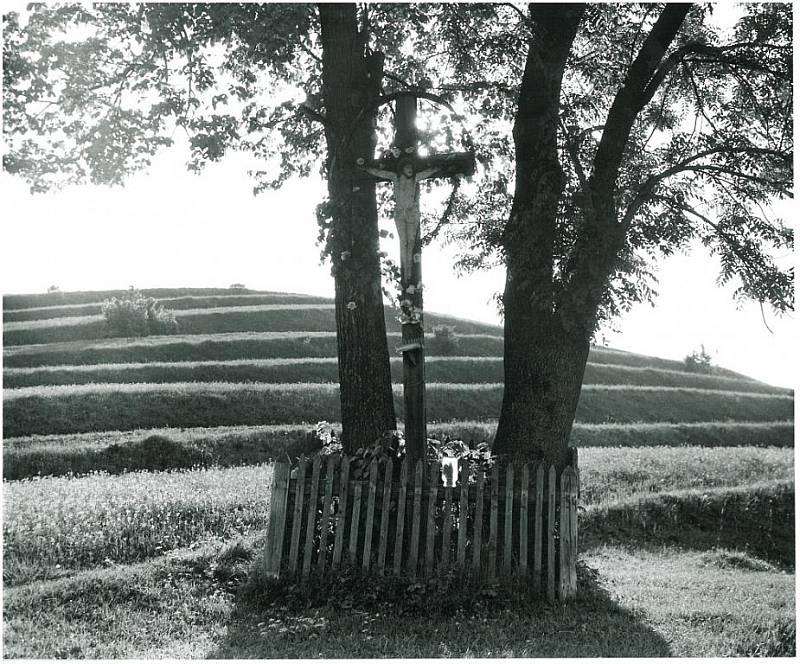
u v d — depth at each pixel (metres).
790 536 21.80
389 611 9.82
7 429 30.86
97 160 16.30
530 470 11.71
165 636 9.36
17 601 10.62
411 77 15.80
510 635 9.20
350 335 12.16
